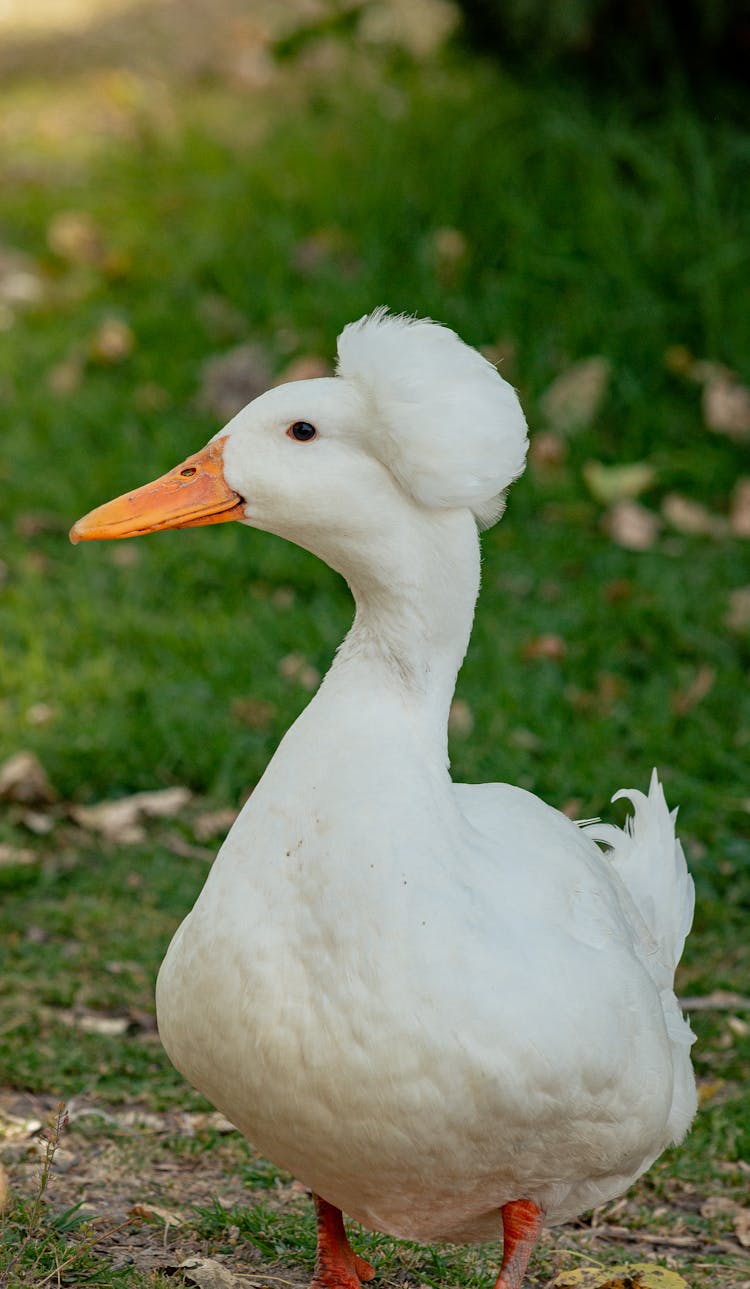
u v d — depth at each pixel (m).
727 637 11.38
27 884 9.18
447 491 4.89
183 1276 5.71
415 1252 6.25
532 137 15.73
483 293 14.65
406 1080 4.66
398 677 5.03
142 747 10.32
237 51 20.83
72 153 18.62
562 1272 6.05
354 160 16.53
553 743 10.19
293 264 15.41
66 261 16.34
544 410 13.55
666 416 13.46
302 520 5.12
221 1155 6.98
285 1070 4.77
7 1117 7.07
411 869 4.74
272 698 10.69
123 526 5.23
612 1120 5.02
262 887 4.83
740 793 9.91
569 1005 4.80
